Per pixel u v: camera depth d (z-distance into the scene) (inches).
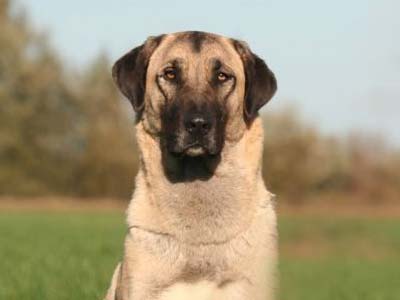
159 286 295.7
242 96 313.4
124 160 2391.7
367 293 623.8
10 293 471.2
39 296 457.1
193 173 299.4
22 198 2425.0
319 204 2388.0
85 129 2442.2
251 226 298.7
